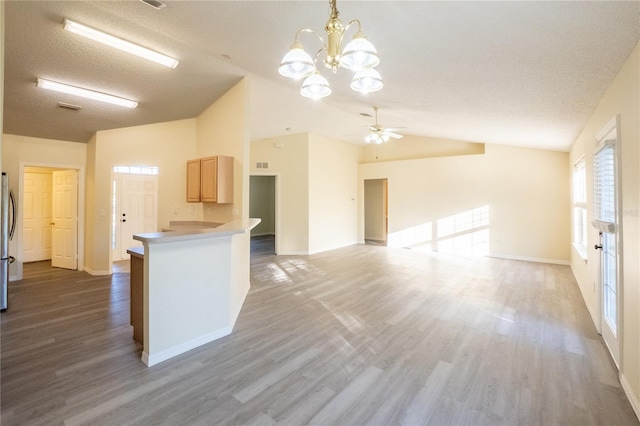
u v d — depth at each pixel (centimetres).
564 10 160
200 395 212
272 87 464
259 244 945
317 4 207
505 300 414
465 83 297
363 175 942
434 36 214
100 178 545
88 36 264
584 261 416
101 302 399
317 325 332
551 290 459
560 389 220
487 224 727
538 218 667
